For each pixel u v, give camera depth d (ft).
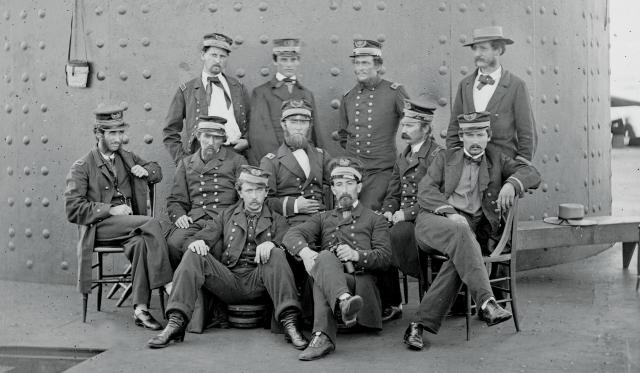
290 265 18.54
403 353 16.08
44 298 21.57
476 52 19.88
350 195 18.08
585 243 22.50
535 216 24.38
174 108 21.02
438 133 22.82
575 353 15.69
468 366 15.05
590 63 26.48
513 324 18.07
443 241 16.83
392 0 22.63
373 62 20.80
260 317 18.43
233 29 22.47
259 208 18.51
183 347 16.70
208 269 17.63
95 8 22.81
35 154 23.57
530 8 24.11
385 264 17.75
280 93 21.09
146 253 18.54
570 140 25.41
